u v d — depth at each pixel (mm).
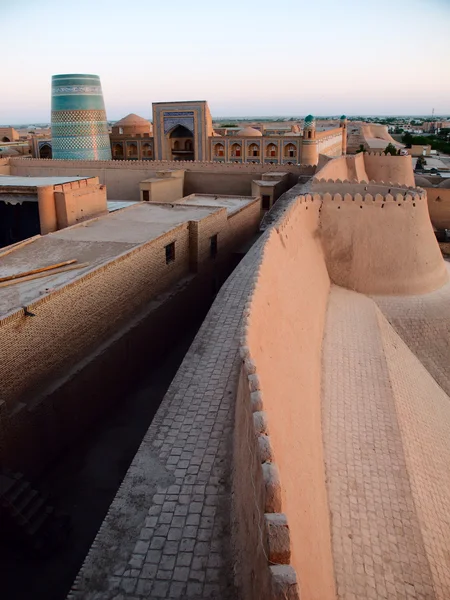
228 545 5371
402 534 5961
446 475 7402
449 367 11164
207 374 8312
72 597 4887
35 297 8875
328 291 11641
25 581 6809
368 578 5383
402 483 6613
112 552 5316
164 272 13039
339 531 5816
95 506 8031
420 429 7992
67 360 9438
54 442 8930
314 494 5445
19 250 11898
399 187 13234
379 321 10695
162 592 4906
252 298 5805
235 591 4828
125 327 11188
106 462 9039
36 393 8695
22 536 7094
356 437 7246
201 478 6246
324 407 7672
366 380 8562
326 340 9547
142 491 6059
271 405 4793
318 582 4152
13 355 8125
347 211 11867
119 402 10891
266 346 5824
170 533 5520
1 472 7598
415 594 5371
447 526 6461
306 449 5844
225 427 7113
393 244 11898
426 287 12156
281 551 3268
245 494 4742
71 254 11570
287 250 8867
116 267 10797
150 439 6898
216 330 9656
